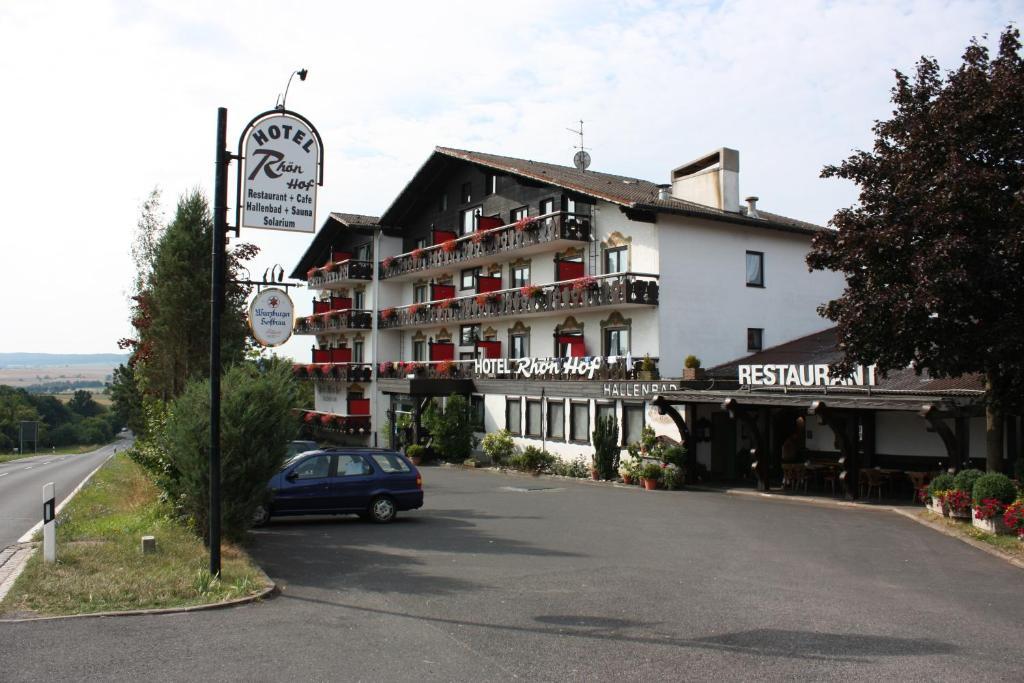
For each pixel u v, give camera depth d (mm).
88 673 6613
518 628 8352
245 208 10453
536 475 29406
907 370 23125
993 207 15000
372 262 47625
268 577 10562
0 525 16188
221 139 10242
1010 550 13289
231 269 23969
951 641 8031
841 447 21234
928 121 16250
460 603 9477
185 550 11352
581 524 16734
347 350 50781
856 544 14289
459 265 39125
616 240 30547
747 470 26547
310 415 50375
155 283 24328
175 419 12828
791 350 29672
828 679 6801
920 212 15789
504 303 34344
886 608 9453
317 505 16422
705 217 29141
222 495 12461
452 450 34094
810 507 19969
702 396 23547
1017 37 15766
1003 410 16453
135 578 9688
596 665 7105
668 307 28875
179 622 8242
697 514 18453
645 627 8461
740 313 30672
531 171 33094
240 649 7344
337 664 6980
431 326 43312
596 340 31422
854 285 17344
